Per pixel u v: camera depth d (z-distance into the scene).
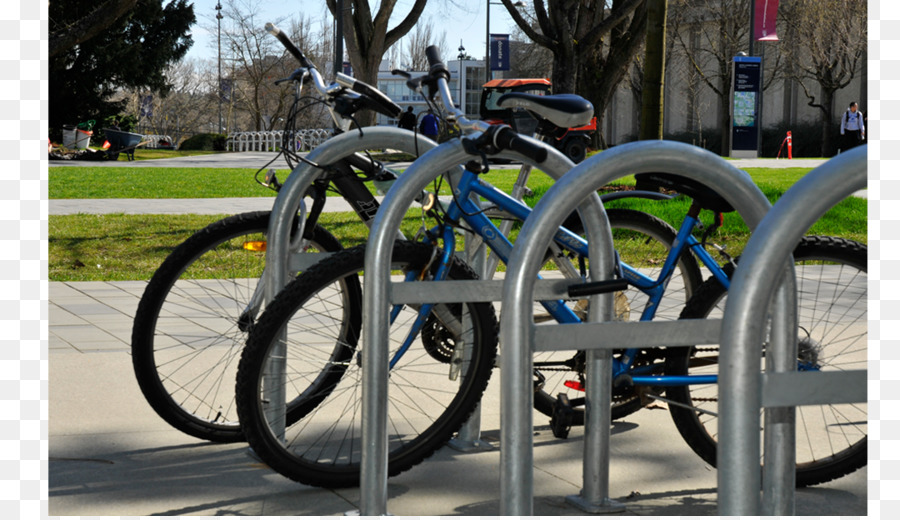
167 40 39.75
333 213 10.71
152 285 3.13
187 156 34.50
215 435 3.27
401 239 2.95
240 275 4.22
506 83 23.53
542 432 3.48
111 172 20.41
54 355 4.33
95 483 2.86
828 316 4.48
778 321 2.13
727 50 39.53
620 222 3.57
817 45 35.75
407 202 2.45
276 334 2.73
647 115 10.55
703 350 3.07
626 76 43.50
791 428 2.09
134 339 3.13
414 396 3.66
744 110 28.58
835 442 3.18
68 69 37.25
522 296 2.06
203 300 4.31
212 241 3.17
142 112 48.28
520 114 18.30
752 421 1.61
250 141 45.47
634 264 3.46
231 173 20.39
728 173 2.13
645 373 3.05
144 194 14.39
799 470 2.95
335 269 2.77
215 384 3.78
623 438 3.40
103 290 6.22
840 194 1.57
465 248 3.26
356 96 3.00
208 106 63.31
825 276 4.13
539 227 2.06
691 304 3.05
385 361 2.47
